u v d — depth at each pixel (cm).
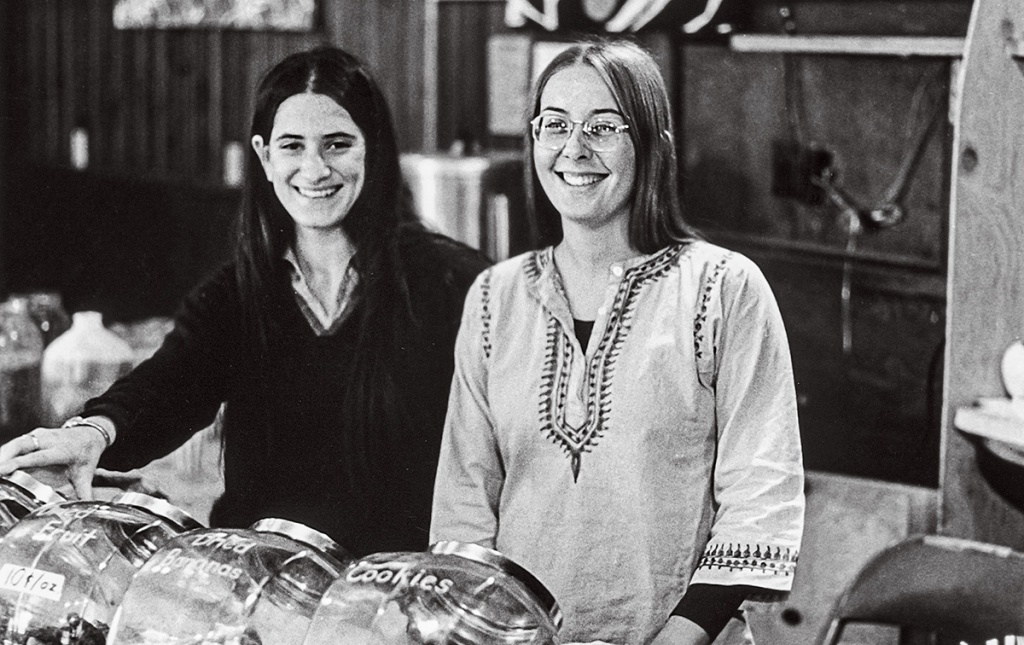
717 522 184
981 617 221
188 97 472
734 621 188
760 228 335
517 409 202
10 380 340
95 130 489
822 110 321
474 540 204
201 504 261
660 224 198
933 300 302
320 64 252
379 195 256
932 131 302
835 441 316
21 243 427
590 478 195
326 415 260
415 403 258
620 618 195
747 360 187
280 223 257
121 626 134
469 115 416
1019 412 236
